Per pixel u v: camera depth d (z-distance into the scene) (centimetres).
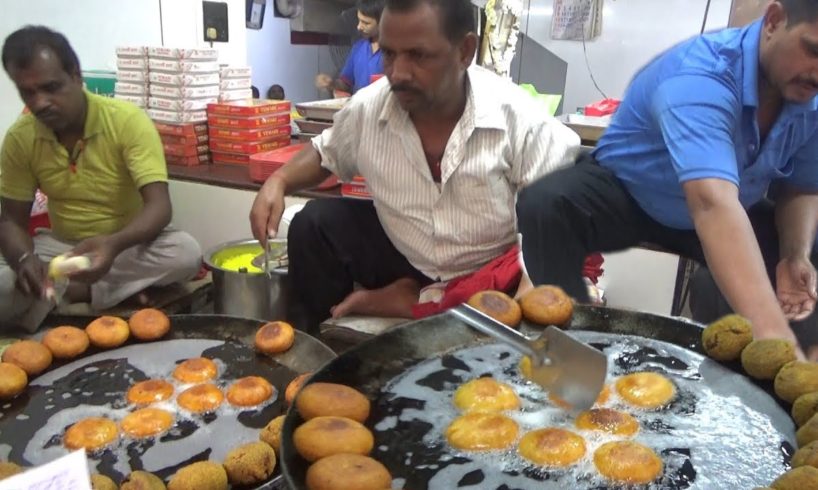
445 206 166
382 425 81
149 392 119
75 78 184
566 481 73
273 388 123
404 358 95
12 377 119
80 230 204
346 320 176
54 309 199
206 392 118
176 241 208
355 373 90
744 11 282
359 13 329
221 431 111
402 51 138
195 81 254
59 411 116
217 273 192
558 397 87
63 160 195
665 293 197
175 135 256
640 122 152
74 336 132
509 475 74
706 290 154
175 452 105
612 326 105
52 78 175
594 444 79
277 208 174
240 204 239
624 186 161
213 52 260
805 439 75
